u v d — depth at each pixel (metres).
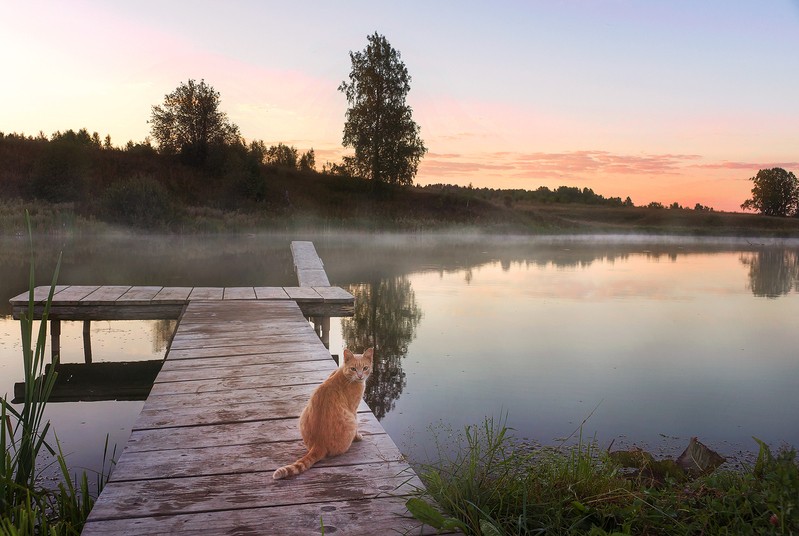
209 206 35.78
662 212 63.66
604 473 3.58
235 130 42.69
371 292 15.00
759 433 5.50
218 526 2.58
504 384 7.14
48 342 9.52
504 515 2.85
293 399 4.53
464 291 15.29
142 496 2.86
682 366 8.05
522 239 41.06
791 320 11.67
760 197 69.62
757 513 2.74
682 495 3.13
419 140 44.94
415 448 5.04
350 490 2.95
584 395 6.73
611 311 12.55
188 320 8.08
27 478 3.47
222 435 3.74
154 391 4.72
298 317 8.38
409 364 8.16
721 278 18.94
